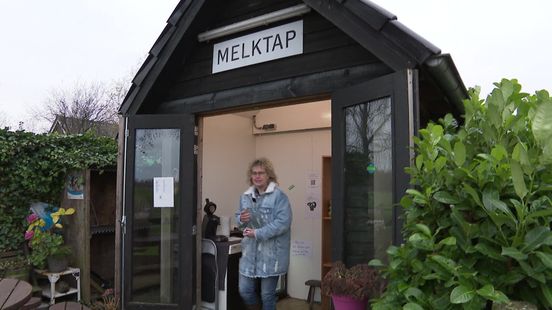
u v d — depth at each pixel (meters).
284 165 4.93
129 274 3.70
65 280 4.68
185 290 3.58
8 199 4.58
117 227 3.82
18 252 4.55
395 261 1.68
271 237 3.17
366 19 2.51
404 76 2.31
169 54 3.64
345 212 2.67
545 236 1.31
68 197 4.80
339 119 2.75
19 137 4.65
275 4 3.29
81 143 5.05
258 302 3.40
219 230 4.36
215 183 4.69
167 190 3.72
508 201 1.48
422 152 1.84
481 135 1.81
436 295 1.51
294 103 3.29
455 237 1.50
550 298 1.29
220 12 3.62
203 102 3.71
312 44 3.04
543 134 1.46
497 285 1.41
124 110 3.96
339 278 2.36
